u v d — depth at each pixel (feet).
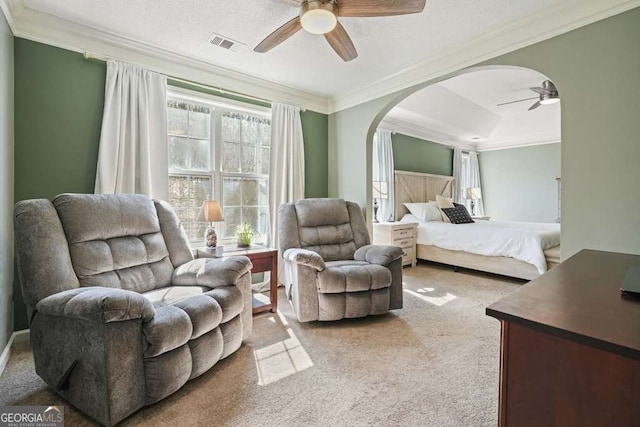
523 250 12.15
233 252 8.93
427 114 16.30
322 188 13.66
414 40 8.54
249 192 11.68
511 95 15.55
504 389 2.51
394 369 6.10
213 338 5.79
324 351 6.84
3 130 6.37
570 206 7.18
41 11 7.25
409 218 17.19
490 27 7.94
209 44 8.76
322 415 4.78
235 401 5.13
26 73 7.38
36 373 5.66
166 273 7.16
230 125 11.19
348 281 8.16
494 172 23.22
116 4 7.00
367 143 12.26
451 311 9.37
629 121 6.43
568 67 7.17
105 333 4.34
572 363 2.19
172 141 9.90
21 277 5.26
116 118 8.28
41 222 5.41
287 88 12.09
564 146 7.26
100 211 6.38
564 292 3.12
